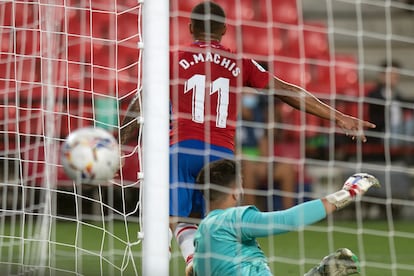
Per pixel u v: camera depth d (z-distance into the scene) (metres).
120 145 17.83
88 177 15.76
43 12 22.47
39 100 28.08
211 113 18.45
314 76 38.88
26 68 27.62
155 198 15.04
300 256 24.70
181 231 17.84
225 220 15.30
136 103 17.89
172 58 18.70
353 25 41.75
